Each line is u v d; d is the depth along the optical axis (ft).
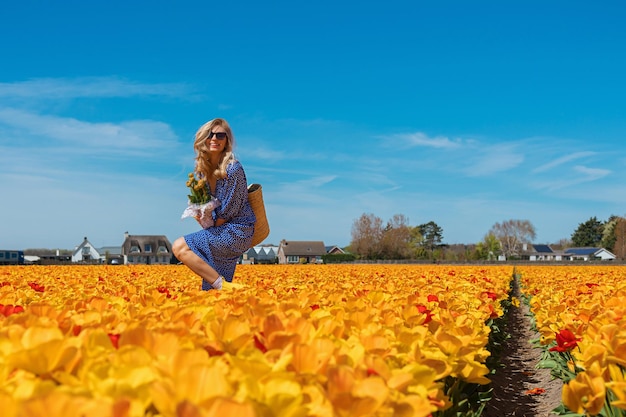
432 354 9.68
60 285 26.17
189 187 24.36
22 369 7.29
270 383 6.49
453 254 392.27
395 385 7.36
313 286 27.32
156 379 6.51
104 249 402.52
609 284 35.86
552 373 21.95
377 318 12.88
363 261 308.40
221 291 20.03
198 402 5.76
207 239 24.34
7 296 17.93
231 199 24.27
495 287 33.81
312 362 7.65
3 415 5.35
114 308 14.78
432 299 20.59
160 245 374.02
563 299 22.89
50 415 5.00
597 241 476.95
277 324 9.44
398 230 367.25
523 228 449.89
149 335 8.26
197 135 24.14
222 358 7.91
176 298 19.62
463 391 14.85
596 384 8.78
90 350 8.02
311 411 6.23
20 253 333.21
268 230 26.63
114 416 5.24
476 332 13.25
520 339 39.40
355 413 6.25
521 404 21.88
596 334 12.85
